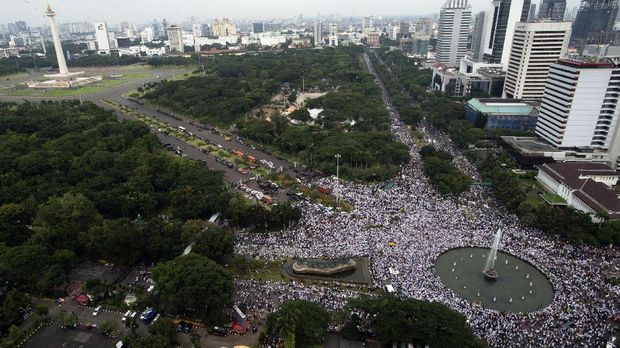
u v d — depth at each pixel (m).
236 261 166.88
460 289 160.88
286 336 124.44
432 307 130.25
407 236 191.50
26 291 155.38
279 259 176.75
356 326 135.00
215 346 130.25
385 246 183.25
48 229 171.88
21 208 188.38
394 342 130.25
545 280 167.12
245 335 134.75
